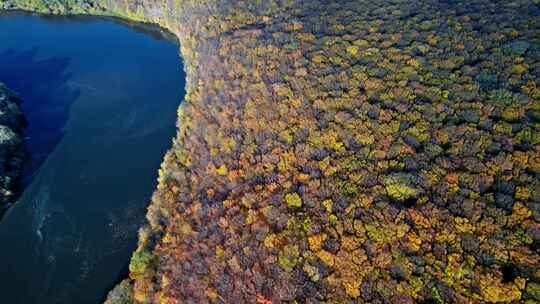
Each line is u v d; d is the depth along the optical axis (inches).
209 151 3235.7
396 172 2496.3
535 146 2374.5
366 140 2719.0
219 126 3346.5
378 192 2452.0
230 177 2930.6
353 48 3442.4
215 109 3491.6
